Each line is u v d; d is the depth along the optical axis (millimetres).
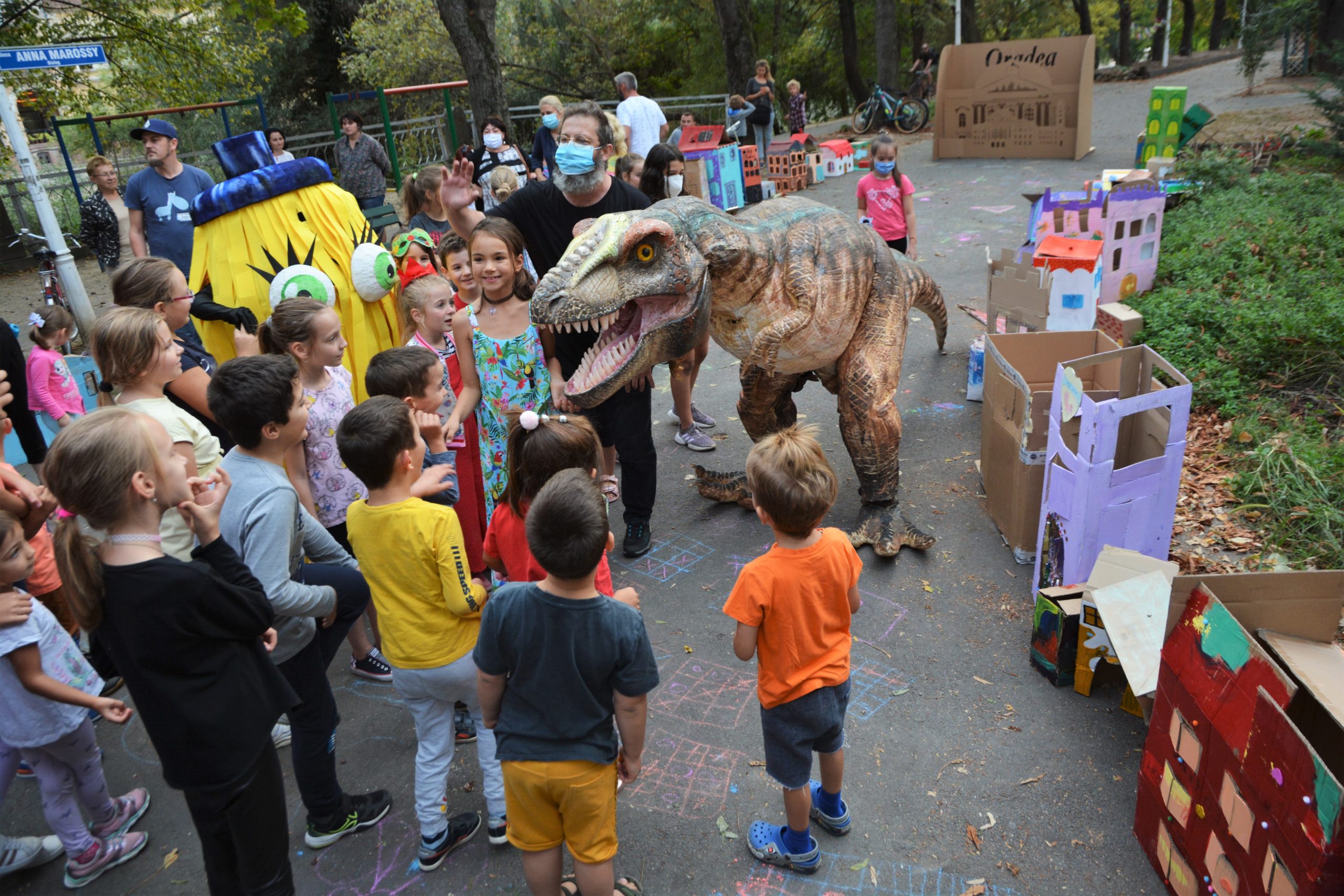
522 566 2969
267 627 2340
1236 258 7129
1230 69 24438
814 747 2707
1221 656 2307
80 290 8641
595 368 3816
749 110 14883
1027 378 4688
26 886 2955
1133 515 3580
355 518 2695
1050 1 31672
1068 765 3105
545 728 2328
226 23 16391
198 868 2994
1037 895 2641
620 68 26953
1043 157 14102
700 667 3770
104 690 3867
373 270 4617
